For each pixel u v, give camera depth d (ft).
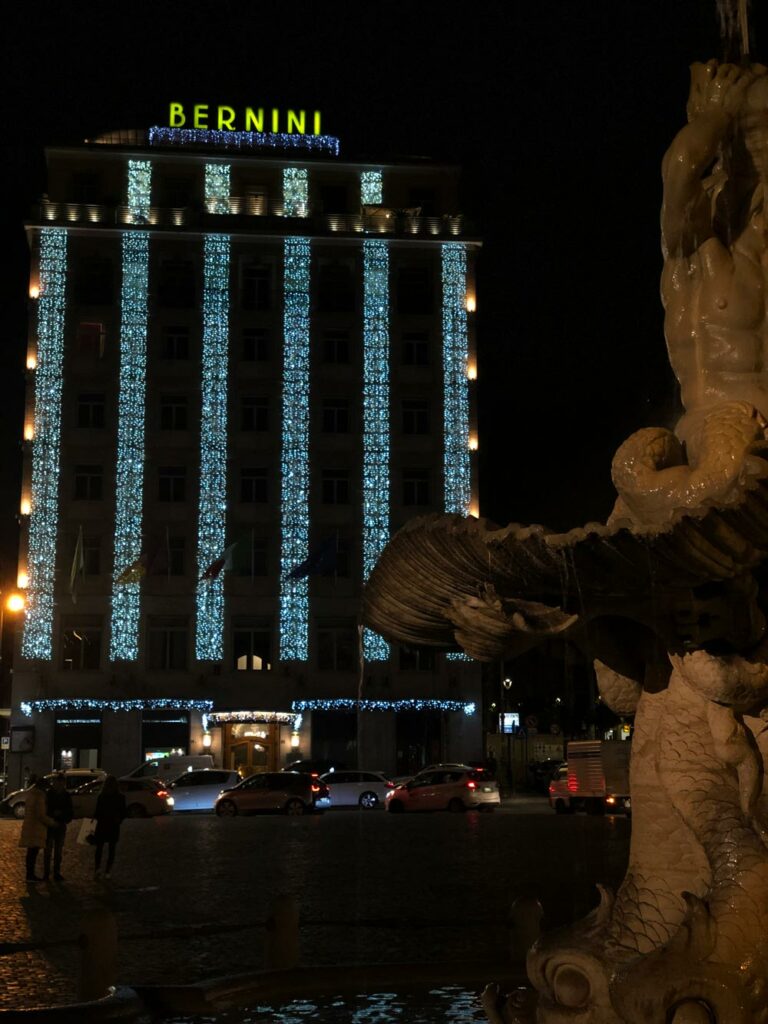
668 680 14.49
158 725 161.17
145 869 67.51
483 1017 22.62
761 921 12.08
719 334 14.15
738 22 15.14
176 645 162.50
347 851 77.87
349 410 169.48
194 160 173.47
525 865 65.41
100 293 168.14
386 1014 23.07
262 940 40.11
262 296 171.01
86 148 171.63
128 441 164.86
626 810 119.55
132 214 169.68
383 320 171.42
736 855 12.61
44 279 167.32
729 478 12.83
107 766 158.30
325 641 164.86
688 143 13.85
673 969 11.90
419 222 173.58
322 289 171.63
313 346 170.09
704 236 14.34
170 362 167.53
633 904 14.08
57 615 160.35
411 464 168.66
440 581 14.05
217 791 133.39
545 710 177.68
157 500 164.66
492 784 130.00
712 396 14.21
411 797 129.90
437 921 43.11
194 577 163.73
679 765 13.83
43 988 31.22
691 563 12.28
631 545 12.09
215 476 165.78
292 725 162.71
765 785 13.62
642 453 13.64
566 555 12.42
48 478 162.91
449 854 73.87
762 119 13.89
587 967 13.51
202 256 170.50
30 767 156.46
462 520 12.93
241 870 66.13
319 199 174.29
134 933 42.19
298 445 167.53
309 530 166.09
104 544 162.50
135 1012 22.15
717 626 13.46
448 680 164.14
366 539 166.40
